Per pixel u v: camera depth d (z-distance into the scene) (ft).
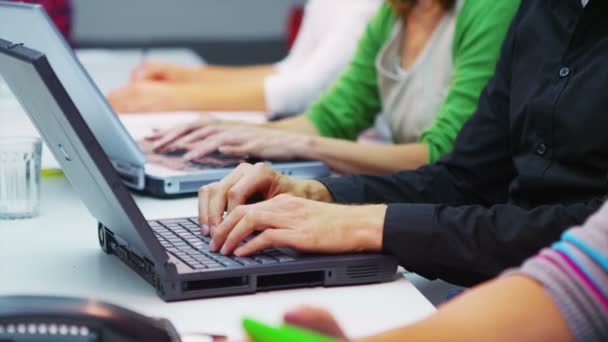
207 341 3.53
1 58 4.07
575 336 2.77
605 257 2.81
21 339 2.89
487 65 7.16
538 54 5.53
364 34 8.46
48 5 14.16
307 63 10.59
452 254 4.55
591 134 5.01
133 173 6.16
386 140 9.82
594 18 5.13
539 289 2.83
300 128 8.22
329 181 5.60
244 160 6.79
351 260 4.39
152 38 28.12
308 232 4.45
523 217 4.59
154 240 4.02
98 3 27.53
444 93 7.70
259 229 4.49
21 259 4.68
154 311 3.97
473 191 5.95
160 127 8.21
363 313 4.02
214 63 25.67
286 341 2.41
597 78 5.04
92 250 4.87
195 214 5.71
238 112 10.04
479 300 2.87
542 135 5.28
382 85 8.14
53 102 3.70
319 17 11.46
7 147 5.50
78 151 3.93
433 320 2.86
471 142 5.99
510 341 2.76
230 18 28.30
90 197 4.42
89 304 2.96
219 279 4.17
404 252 4.51
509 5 7.16
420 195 5.83
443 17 7.72
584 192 5.09
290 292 4.28
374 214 4.61
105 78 11.91
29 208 5.58
